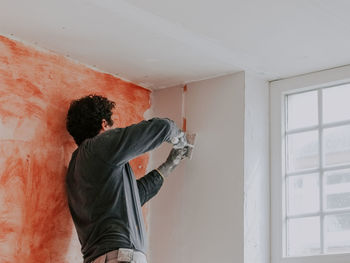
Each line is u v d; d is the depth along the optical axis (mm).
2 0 2924
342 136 3539
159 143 3043
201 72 3713
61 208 3270
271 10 2998
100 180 2963
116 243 2855
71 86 3463
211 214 3594
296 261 3496
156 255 3748
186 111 3834
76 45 3357
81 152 3078
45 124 3277
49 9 2996
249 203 3539
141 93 3898
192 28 3191
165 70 3691
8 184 3066
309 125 3689
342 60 3535
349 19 3074
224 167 3611
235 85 3691
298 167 3682
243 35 3264
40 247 3146
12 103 3154
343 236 3393
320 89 3688
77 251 3326
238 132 3613
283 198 3658
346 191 3443
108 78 3693
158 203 3822
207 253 3557
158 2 2945
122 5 2975
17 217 3074
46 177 3229
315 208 3545
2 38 3193
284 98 3820
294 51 3439
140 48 3398
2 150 3070
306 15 3041
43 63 3346
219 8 2986
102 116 3279
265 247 3592
